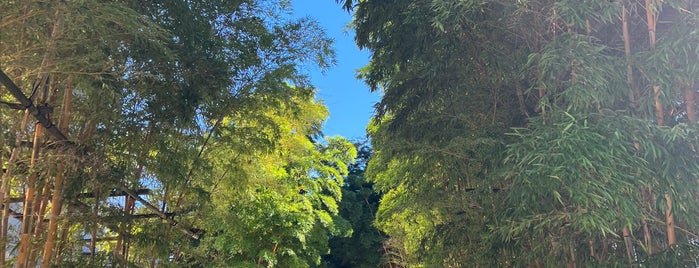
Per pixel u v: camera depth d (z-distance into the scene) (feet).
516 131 12.04
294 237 34.22
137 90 13.10
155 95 13.60
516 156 12.06
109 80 11.29
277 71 15.92
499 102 16.14
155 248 15.33
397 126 18.15
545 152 10.72
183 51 13.30
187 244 17.44
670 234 11.59
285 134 27.99
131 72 11.95
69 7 9.34
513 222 12.42
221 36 15.23
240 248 31.63
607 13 11.32
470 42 15.20
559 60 11.43
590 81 10.97
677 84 11.71
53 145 12.09
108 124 13.33
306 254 37.17
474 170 16.87
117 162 13.96
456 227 18.83
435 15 13.99
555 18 11.83
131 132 13.82
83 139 13.05
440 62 15.47
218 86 14.19
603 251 13.06
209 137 15.88
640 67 11.76
